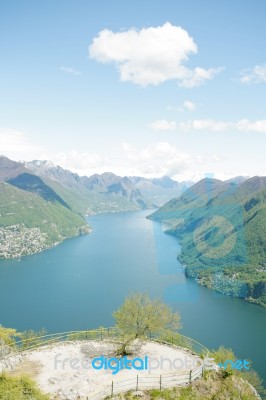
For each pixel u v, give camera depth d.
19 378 29.92
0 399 27.09
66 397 29.88
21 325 128.50
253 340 109.50
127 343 40.03
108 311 139.88
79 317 134.88
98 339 45.09
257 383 68.19
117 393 30.58
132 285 169.75
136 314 41.41
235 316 123.19
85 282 180.38
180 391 31.53
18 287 175.88
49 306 147.50
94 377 33.47
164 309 41.97
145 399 30.19
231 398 32.69
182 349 40.81
